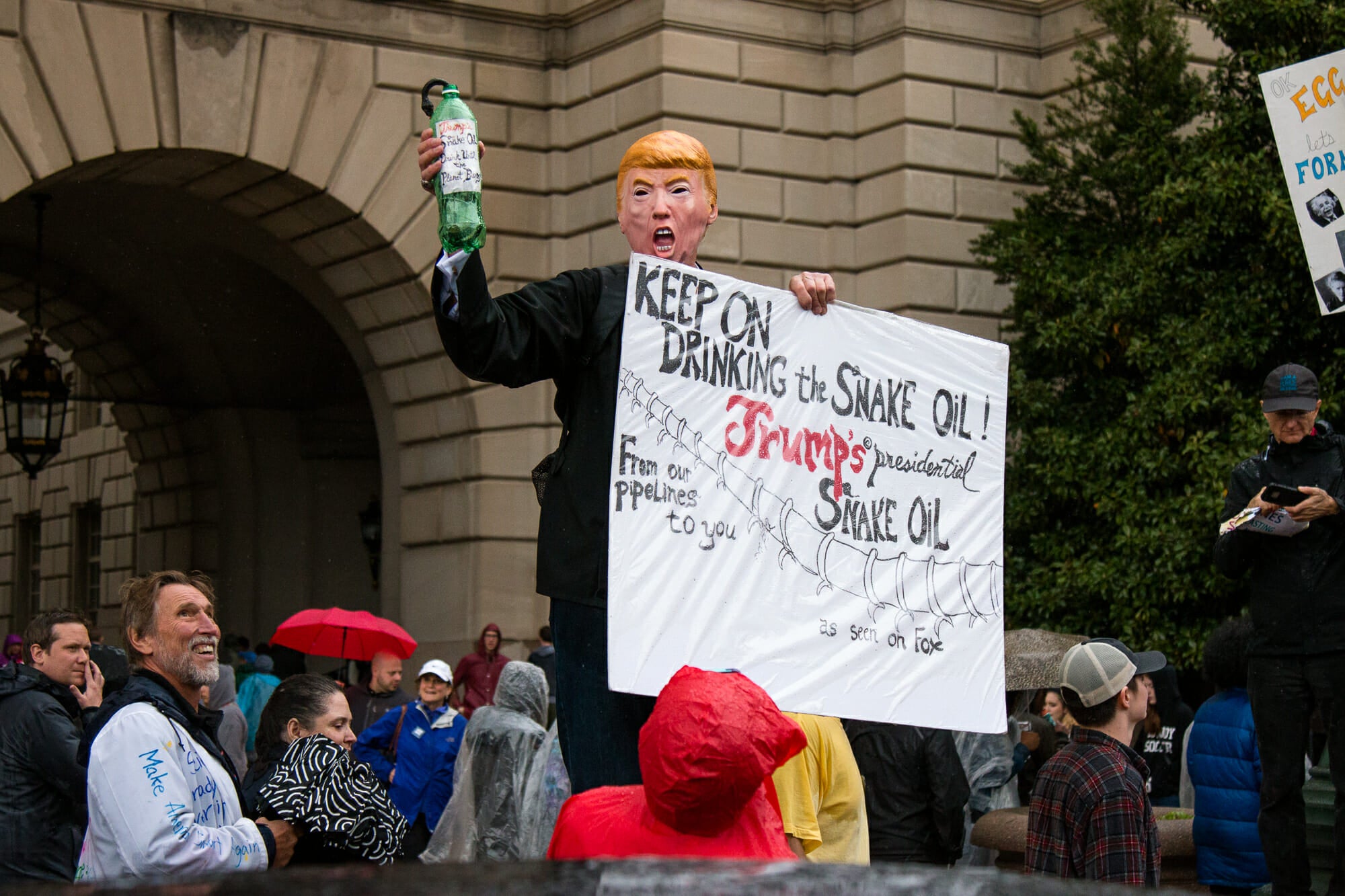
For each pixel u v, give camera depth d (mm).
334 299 16875
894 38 15156
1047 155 14328
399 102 15164
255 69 14430
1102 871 4906
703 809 2881
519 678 8844
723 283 4020
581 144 15602
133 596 4629
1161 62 13844
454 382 15547
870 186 15352
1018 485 13656
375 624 10609
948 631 4301
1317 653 5879
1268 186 12680
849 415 4219
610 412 3875
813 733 4859
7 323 29000
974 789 8500
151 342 21547
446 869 1358
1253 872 6555
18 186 13406
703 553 3889
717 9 14945
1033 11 15797
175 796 4246
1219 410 12594
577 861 1414
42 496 29938
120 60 13812
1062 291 13406
